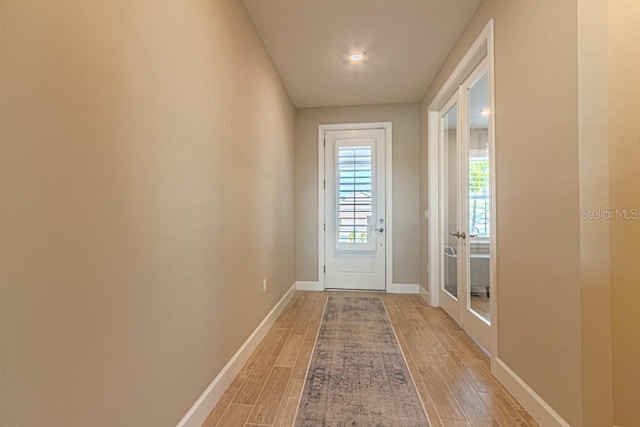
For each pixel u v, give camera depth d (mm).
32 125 795
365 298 4164
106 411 1039
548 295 1575
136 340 1183
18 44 759
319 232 4594
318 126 4574
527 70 1738
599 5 1346
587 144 1354
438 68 3375
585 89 1355
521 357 1820
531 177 1712
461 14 2463
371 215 4508
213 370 1834
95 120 988
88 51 958
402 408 1794
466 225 2912
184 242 1526
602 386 1341
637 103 1370
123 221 1113
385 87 3879
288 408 1796
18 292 768
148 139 1250
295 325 3156
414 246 4430
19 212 769
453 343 2695
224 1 2010
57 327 867
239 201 2273
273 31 2684
